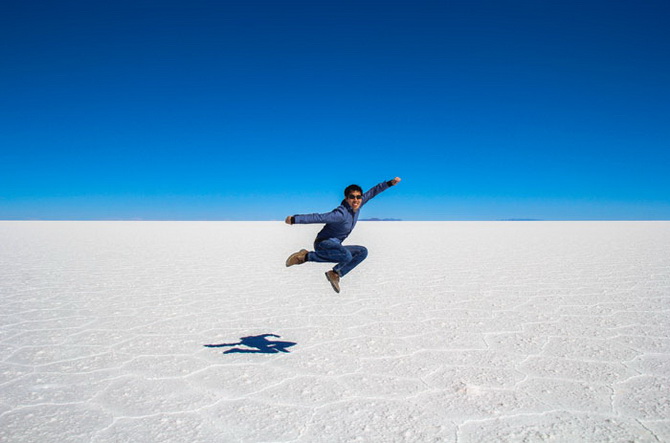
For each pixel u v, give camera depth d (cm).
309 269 1102
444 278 930
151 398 343
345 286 848
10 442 275
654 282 842
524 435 280
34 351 460
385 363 419
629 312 609
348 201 447
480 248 1659
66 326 560
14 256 1378
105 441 277
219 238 2372
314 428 293
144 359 436
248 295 766
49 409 324
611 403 326
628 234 2539
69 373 397
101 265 1162
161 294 771
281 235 2697
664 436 278
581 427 290
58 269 1084
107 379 383
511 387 358
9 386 368
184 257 1370
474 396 341
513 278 916
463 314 612
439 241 2073
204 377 387
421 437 279
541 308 639
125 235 2627
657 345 462
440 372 394
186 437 282
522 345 469
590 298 704
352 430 289
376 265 1152
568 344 471
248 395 348
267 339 503
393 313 624
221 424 299
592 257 1288
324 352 454
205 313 632
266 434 285
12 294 766
